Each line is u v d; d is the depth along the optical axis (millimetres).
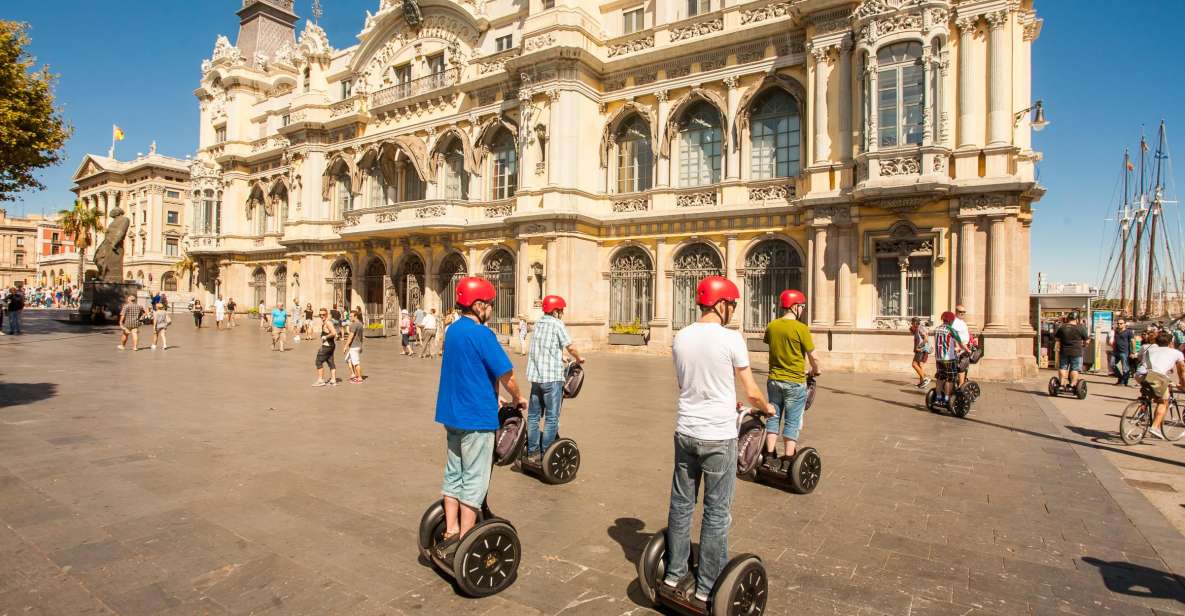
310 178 35625
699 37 23297
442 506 4637
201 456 7707
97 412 10266
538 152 25453
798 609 4215
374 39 33281
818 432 9875
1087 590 4551
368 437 8961
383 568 4711
